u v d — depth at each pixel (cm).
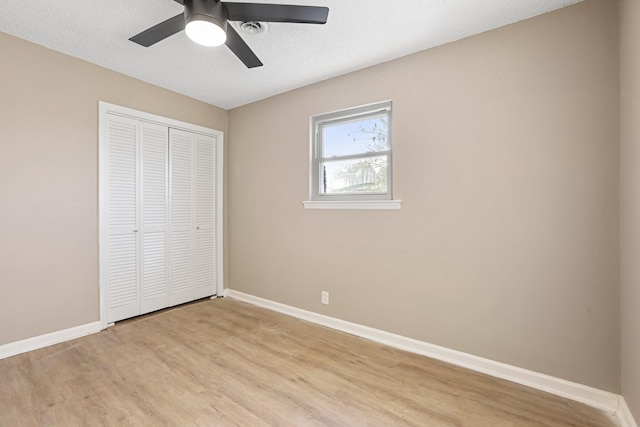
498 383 184
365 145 257
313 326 271
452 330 210
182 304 323
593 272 166
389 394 172
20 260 213
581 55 169
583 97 168
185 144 322
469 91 202
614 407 160
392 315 236
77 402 161
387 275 238
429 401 166
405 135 229
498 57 192
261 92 306
